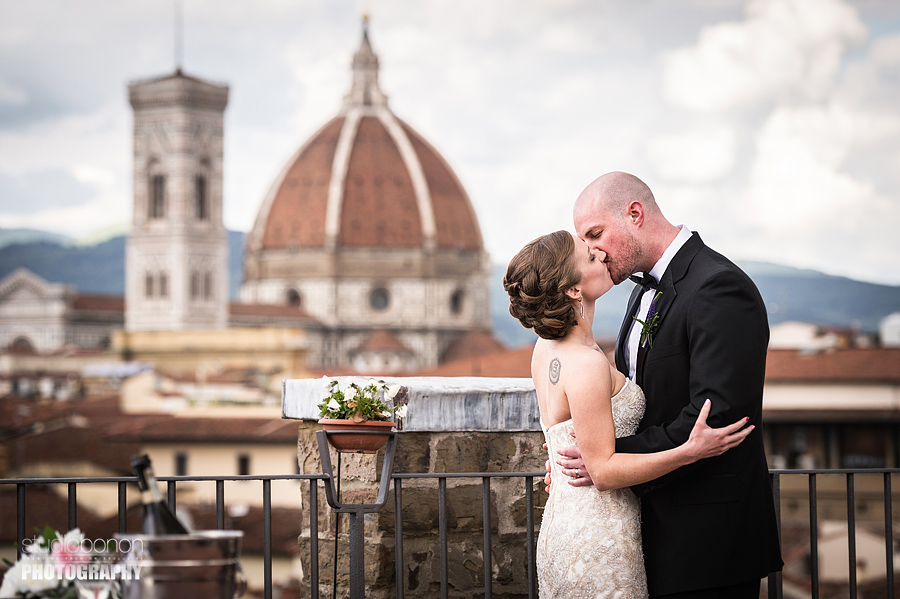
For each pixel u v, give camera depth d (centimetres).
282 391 622
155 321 18838
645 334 471
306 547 607
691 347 452
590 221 472
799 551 3164
